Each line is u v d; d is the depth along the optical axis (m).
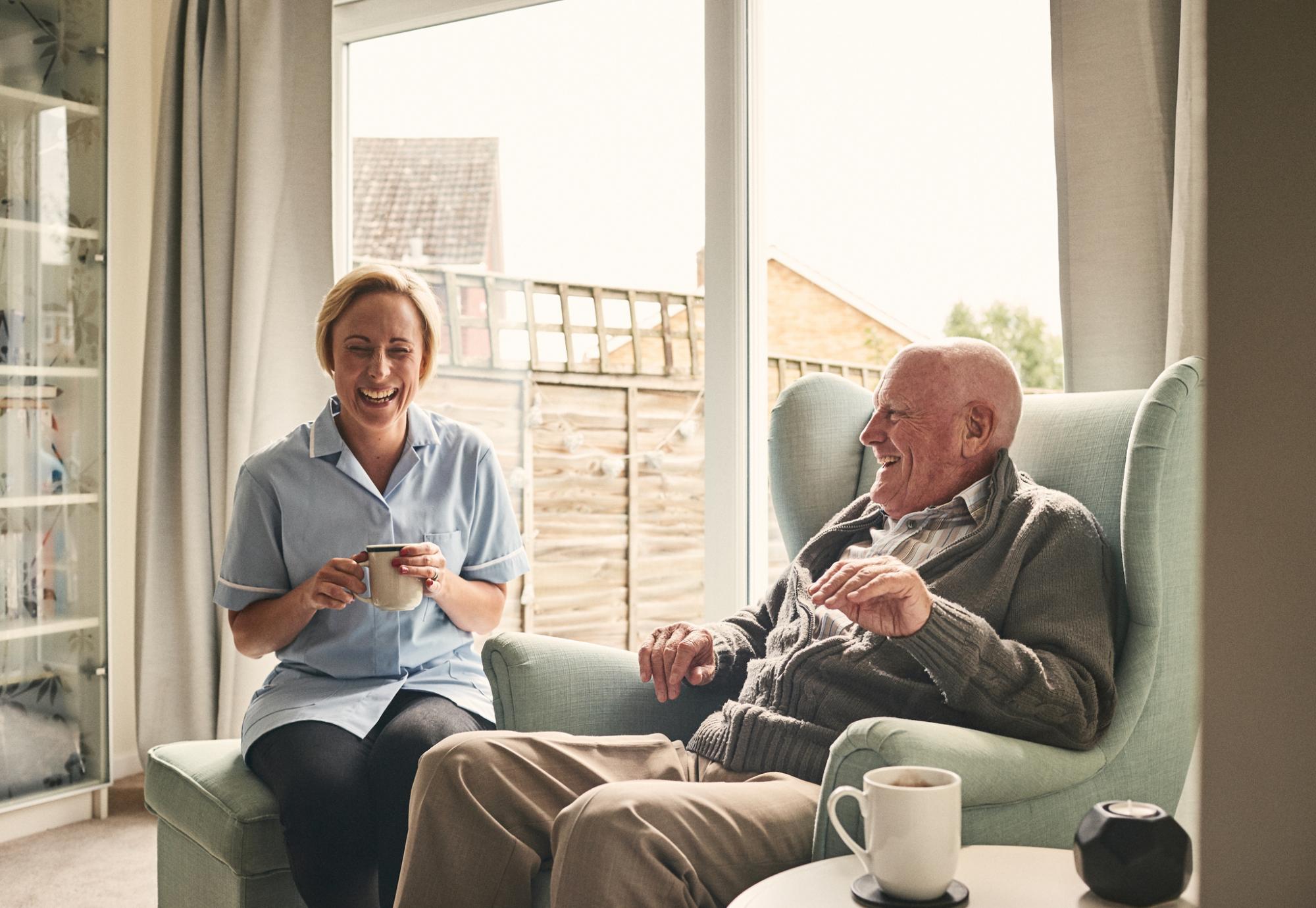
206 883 1.76
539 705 1.66
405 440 2.04
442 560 1.80
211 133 2.90
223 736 2.86
